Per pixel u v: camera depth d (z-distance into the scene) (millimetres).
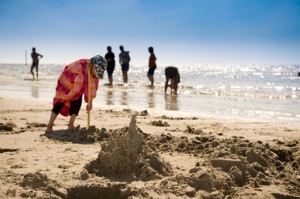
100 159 4531
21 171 4453
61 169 4562
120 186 3932
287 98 17375
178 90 21562
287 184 4445
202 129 7988
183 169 4621
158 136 6457
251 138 6926
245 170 4562
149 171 4270
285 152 5816
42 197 3543
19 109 10719
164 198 3650
